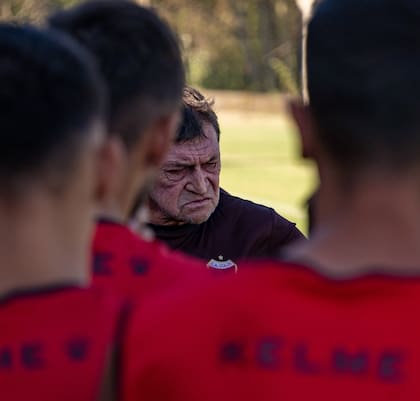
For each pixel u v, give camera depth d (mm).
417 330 2205
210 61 74125
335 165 2320
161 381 2348
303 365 2242
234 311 2299
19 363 2404
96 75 2506
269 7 70375
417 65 2262
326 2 2393
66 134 2377
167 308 2377
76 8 3031
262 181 26812
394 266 2275
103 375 2459
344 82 2281
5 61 2395
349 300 2219
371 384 2221
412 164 2270
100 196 2625
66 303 2428
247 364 2281
